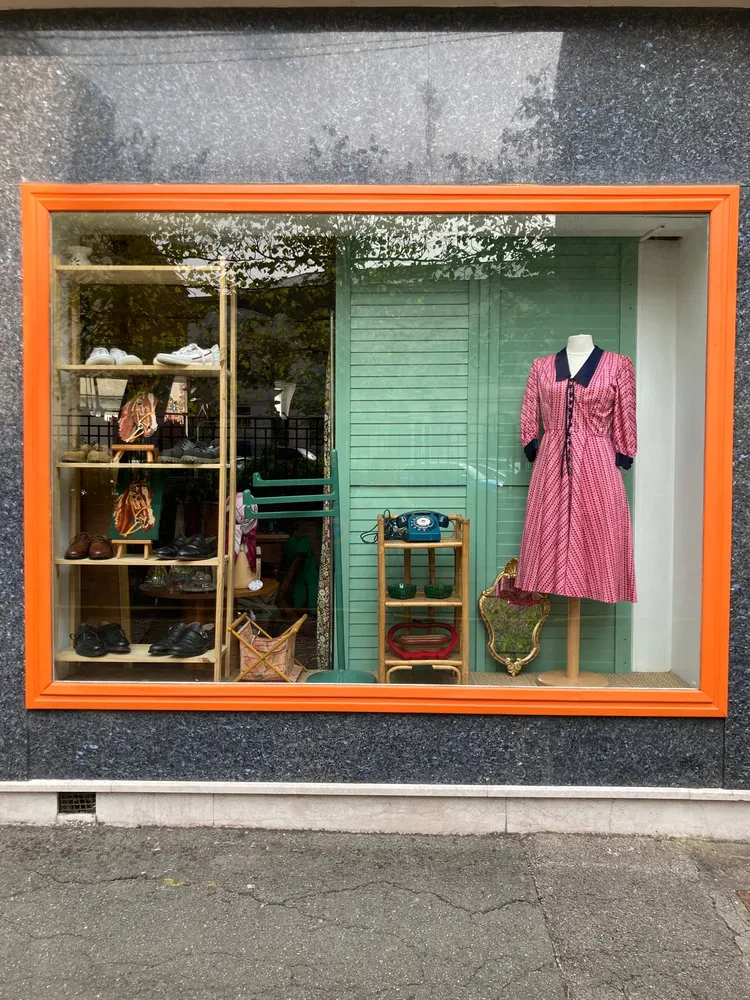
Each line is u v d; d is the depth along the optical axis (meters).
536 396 2.88
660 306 2.85
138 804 2.61
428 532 2.90
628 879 2.29
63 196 2.54
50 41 2.54
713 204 2.51
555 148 2.54
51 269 2.59
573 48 2.52
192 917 2.08
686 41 2.50
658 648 2.85
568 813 2.58
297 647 2.87
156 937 1.99
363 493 2.97
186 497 2.87
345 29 2.53
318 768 2.60
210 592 2.82
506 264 2.85
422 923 2.06
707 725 2.56
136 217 2.60
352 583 2.91
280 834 2.56
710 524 2.54
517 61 2.53
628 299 2.85
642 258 2.84
